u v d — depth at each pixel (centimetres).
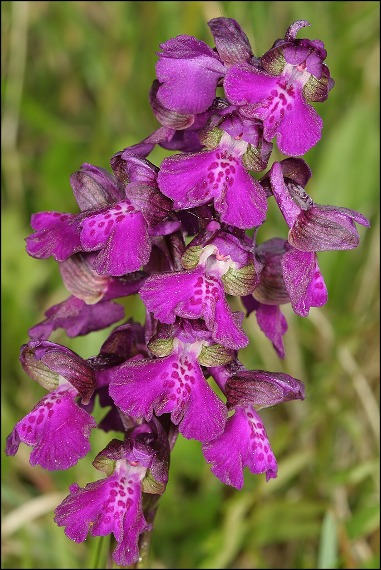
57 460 18
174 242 18
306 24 17
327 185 30
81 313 20
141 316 27
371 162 30
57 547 24
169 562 25
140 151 19
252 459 18
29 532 25
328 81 18
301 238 18
